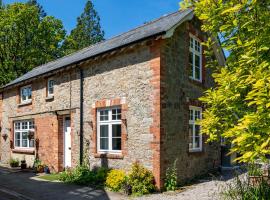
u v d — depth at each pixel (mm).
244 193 6688
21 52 32188
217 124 5785
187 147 11766
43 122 16219
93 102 12906
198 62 13625
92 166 12680
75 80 14000
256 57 4902
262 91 4418
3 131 20719
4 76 31188
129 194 9750
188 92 12141
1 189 10992
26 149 17875
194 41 13258
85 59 12898
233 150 4672
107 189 10578
